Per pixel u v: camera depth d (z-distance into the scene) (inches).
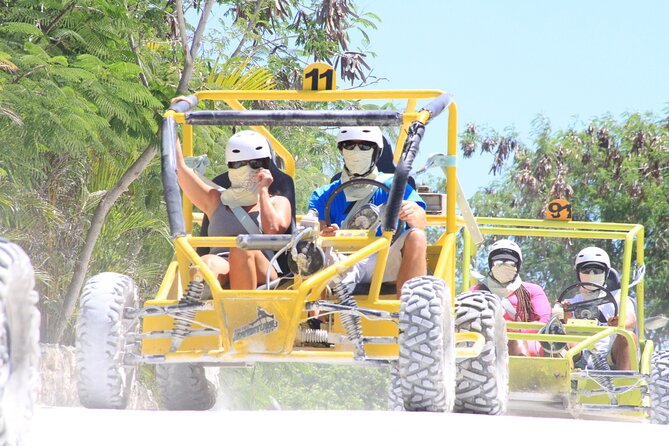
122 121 934.4
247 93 649.6
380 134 637.3
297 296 516.7
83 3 992.2
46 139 821.9
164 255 1167.6
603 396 855.1
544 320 900.6
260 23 1430.9
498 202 2431.1
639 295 999.6
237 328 527.2
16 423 291.4
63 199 1071.0
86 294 538.0
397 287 580.7
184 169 609.9
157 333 546.0
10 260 286.0
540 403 863.1
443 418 444.5
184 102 620.4
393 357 529.3
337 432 383.6
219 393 1230.9
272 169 609.6
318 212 653.3
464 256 964.6
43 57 868.0
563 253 2190.0
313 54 1503.4
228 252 603.5
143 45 1101.1
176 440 358.6
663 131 2290.8
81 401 538.0
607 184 2247.8
